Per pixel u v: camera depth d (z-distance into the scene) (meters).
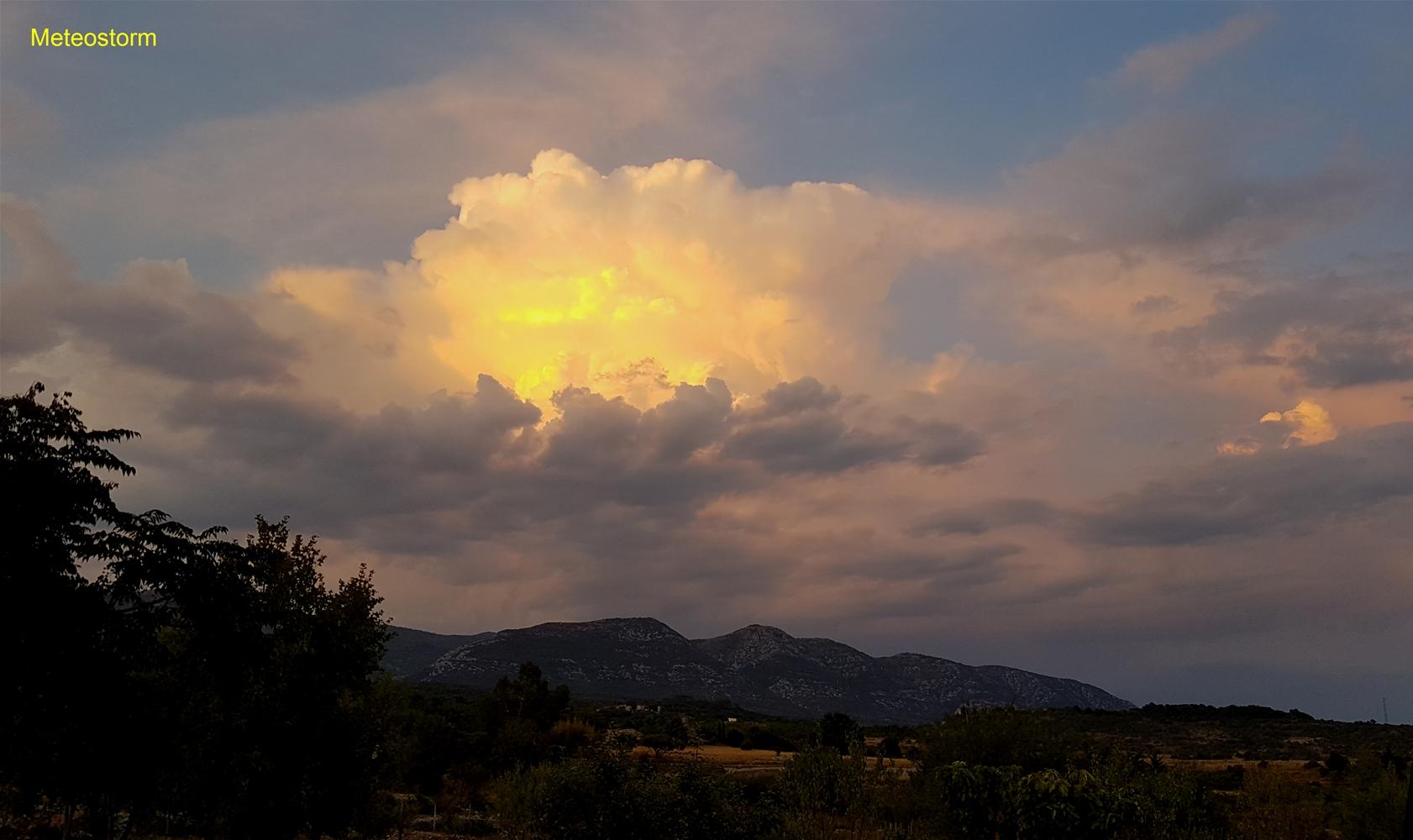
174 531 20.64
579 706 157.38
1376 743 84.00
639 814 21.48
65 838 25.20
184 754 21.11
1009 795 22.20
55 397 18.97
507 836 30.61
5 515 17.61
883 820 23.88
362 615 24.75
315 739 22.45
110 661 18.98
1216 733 101.88
